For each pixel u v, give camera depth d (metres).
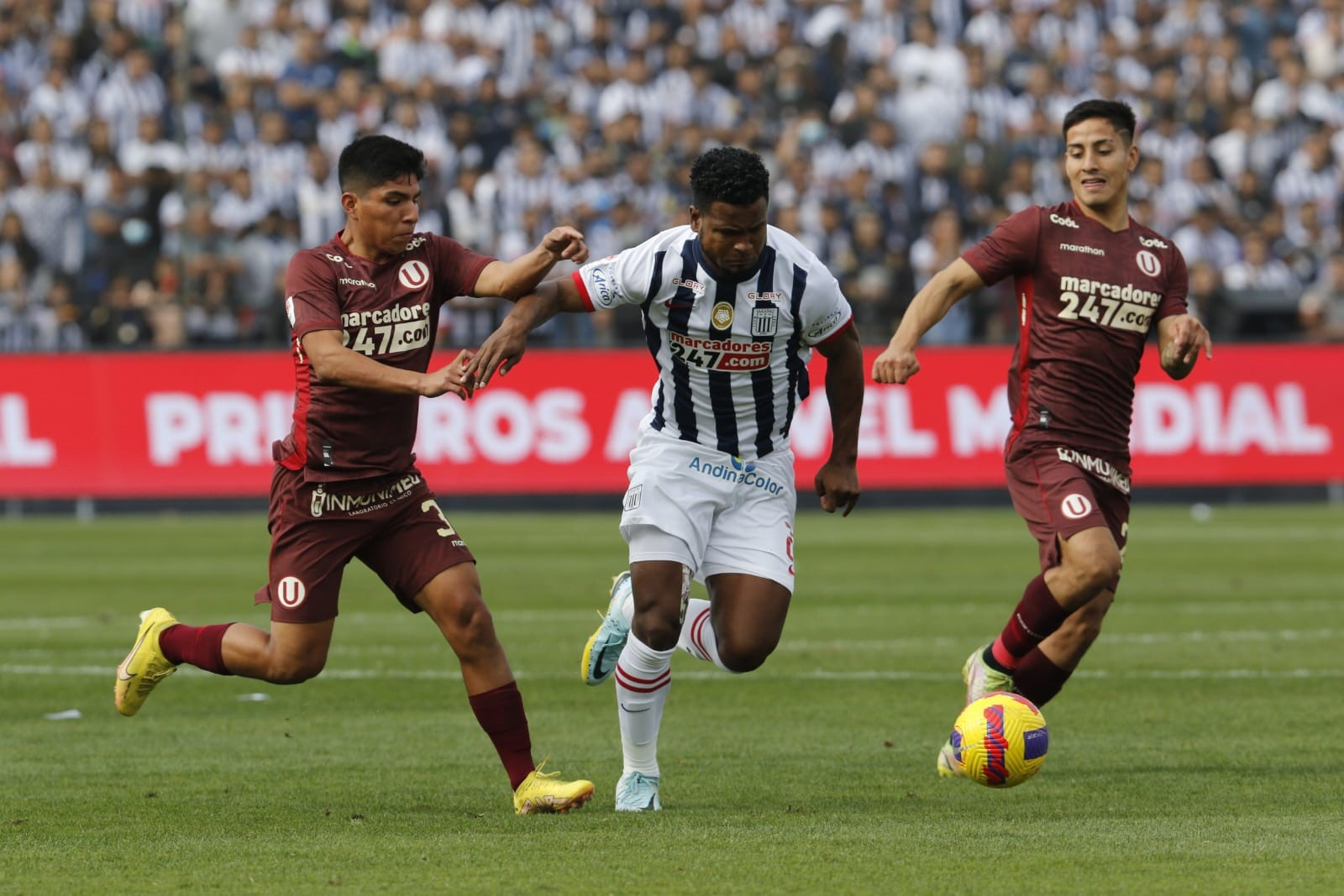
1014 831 16.89
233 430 62.56
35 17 77.25
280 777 20.47
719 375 18.80
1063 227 21.12
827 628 35.09
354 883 14.56
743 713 25.52
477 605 18.34
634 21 82.25
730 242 17.83
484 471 62.88
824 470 20.09
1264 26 86.88
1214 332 67.81
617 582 19.61
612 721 24.88
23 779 20.28
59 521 60.25
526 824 17.47
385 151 18.03
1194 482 65.00
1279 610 37.97
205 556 49.03
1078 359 20.91
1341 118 82.56
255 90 74.81
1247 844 16.16
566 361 63.47
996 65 81.38
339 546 18.58
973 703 19.17
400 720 24.95
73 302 66.75
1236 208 77.31
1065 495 20.56
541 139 74.00
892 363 20.08
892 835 16.67
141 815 18.02
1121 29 86.56
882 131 75.62
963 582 43.41
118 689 19.55
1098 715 25.02
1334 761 21.20
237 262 66.94
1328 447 65.75
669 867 15.13
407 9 81.94
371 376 17.41
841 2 84.62
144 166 70.75
